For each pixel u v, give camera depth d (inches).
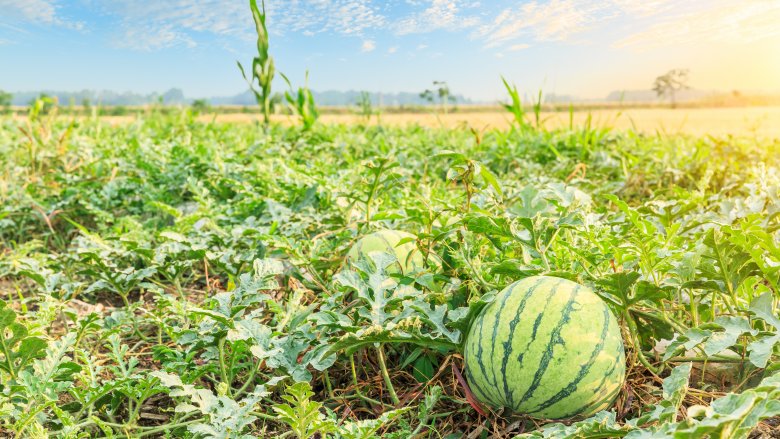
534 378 81.4
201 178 225.6
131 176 231.0
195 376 94.6
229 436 79.4
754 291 107.3
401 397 104.3
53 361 91.5
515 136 346.6
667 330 97.4
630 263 106.6
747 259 86.9
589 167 262.1
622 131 359.3
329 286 127.0
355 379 102.9
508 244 118.2
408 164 243.3
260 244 138.7
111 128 420.5
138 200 215.8
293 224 153.5
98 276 130.3
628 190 228.2
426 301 103.9
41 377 89.1
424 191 182.1
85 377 92.2
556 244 113.0
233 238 148.0
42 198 212.1
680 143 289.7
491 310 87.0
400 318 94.0
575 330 81.8
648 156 260.2
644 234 96.4
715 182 227.3
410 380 111.0
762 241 86.4
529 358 81.4
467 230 112.3
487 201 131.0
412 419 98.9
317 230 162.4
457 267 115.5
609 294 96.3
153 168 233.6
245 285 104.5
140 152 258.4
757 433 88.7
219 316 92.7
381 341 91.5
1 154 275.4
